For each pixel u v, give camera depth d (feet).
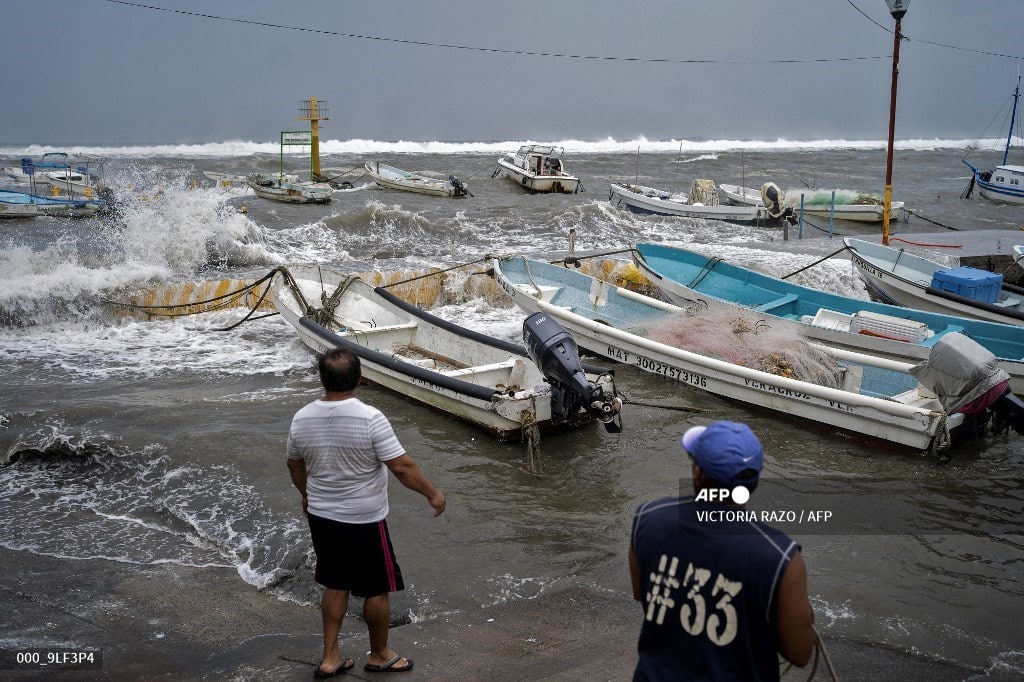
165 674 14.89
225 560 20.80
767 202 89.04
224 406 31.60
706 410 31.50
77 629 17.28
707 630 7.87
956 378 25.43
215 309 47.50
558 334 26.58
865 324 36.47
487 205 98.17
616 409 26.12
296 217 84.64
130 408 30.94
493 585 18.78
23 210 79.92
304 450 13.28
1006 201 107.86
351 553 13.44
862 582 18.80
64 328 44.65
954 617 17.11
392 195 108.37
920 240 64.34
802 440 28.66
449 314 48.85
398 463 13.23
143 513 23.68
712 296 43.68
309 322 37.70
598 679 13.71
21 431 28.68
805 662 7.95
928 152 243.81
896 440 27.04
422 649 15.26
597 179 146.72
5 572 20.08
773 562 7.62
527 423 26.53
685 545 8.02
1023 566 19.77
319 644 15.99
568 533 21.65
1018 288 45.73
